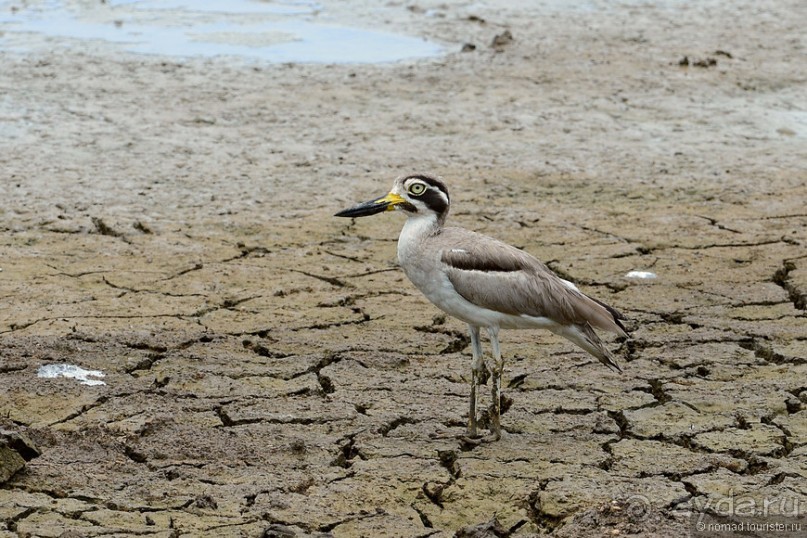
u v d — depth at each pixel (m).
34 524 9.46
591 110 22.25
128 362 12.50
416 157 19.55
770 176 19.12
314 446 10.86
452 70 24.53
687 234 16.72
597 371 12.57
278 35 26.97
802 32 28.56
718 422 11.47
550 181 18.69
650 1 31.39
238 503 9.88
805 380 12.41
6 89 22.02
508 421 11.47
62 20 27.72
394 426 11.35
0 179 17.81
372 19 28.77
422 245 11.10
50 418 11.21
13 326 13.25
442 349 13.12
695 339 13.39
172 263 15.32
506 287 10.77
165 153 19.27
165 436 10.92
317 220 16.94
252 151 19.53
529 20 28.95
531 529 9.73
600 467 10.65
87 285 14.54
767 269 15.52
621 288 14.90
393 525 9.65
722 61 25.73
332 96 22.56
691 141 20.73
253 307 14.09
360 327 13.63
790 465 10.69
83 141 19.61
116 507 9.77
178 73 23.61
